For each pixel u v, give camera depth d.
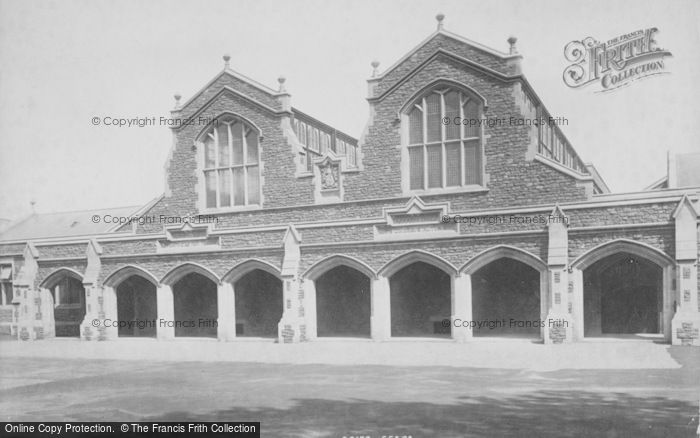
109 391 14.23
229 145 26.92
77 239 27.72
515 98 21.81
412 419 10.59
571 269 19.53
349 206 24.03
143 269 26.16
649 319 22.89
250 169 26.52
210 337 26.23
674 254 18.33
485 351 18.25
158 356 20.31
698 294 18.08
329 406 11.73
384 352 18.94
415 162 23.55
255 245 24.19
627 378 13.38
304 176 25.02
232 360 18.62
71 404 12.98
